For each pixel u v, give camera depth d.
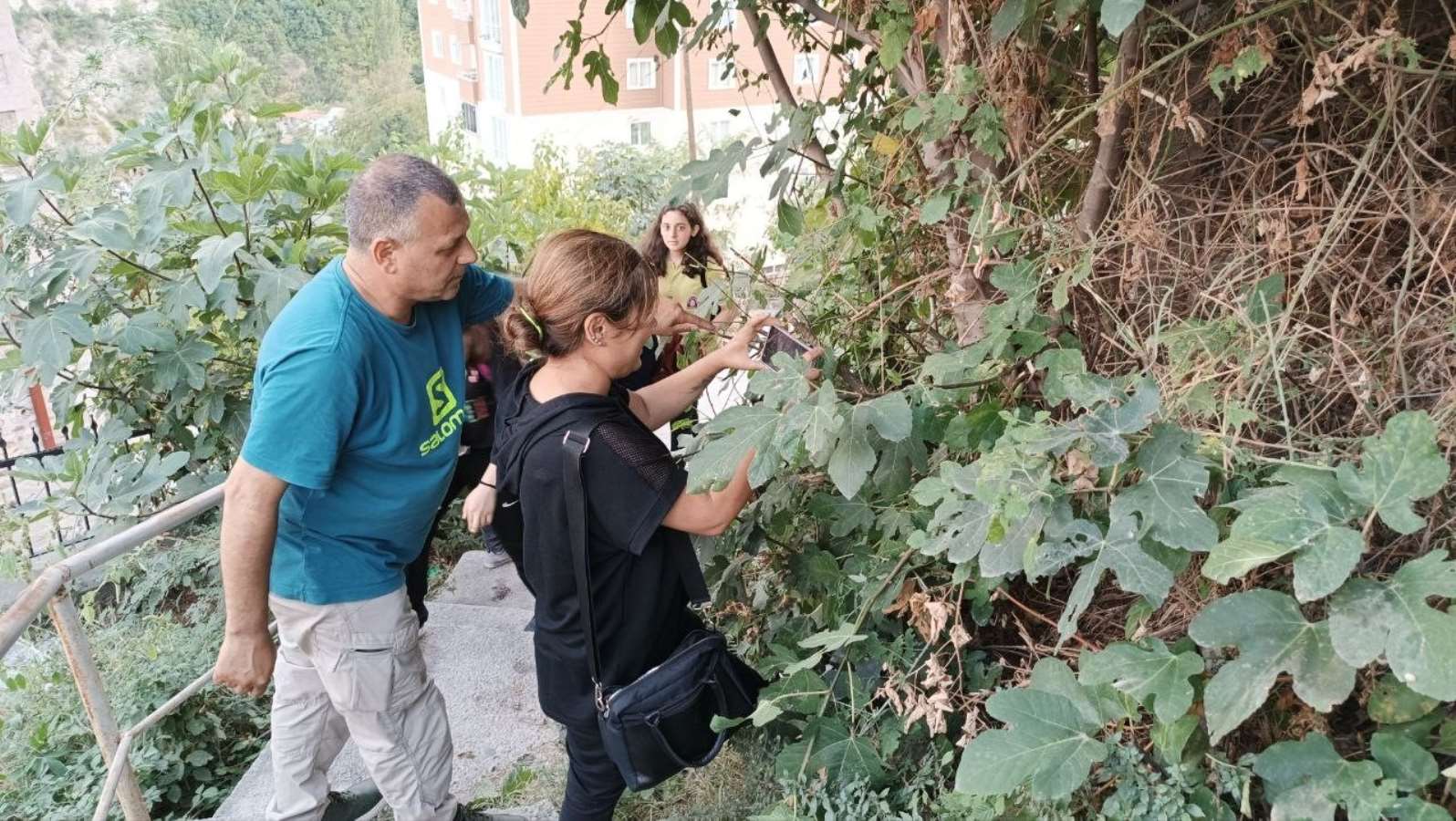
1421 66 1.57
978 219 1.78
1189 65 1.68
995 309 1.75
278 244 4.14
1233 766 1.39
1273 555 1.14
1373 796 1.16
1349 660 1.08
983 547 1.38
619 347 1.81
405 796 2.23
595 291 1.71
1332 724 1.44
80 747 3.23
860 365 2.26
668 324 2.33
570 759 2.08
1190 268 1.67
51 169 3.74
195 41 4.46
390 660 2.12
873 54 2.15
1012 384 1.84
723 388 2.62
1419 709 1.22
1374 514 1.16
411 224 1.80
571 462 1.71
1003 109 1.83
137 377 4.11
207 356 3.92
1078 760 1.36
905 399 1.70
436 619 3.60
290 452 1.82
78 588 4.42
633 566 1.80
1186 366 1.52
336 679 2.09
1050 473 1.37
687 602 1.95
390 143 6.15
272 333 1.88
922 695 1.74
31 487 5.81
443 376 2.09
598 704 1.86
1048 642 1.85
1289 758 1.24
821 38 2.56
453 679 3.25
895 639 2.09
